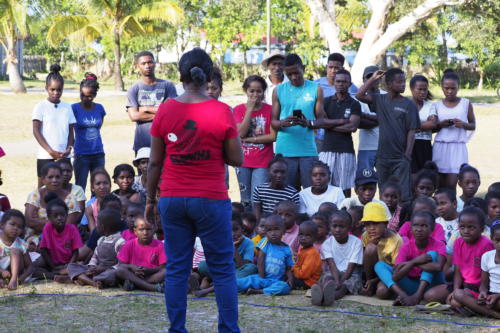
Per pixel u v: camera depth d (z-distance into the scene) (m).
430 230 5.44
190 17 43.81
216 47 41.16
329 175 7.04
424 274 5.40
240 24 38.62
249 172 7.48
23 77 49.53
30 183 11.62
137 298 5.54
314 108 7.38
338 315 5.04
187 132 4.01
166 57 53.75
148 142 8.19
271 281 5.84
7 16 30.30
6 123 20.27
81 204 7.31
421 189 7.18
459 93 37.25
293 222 6.53
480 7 29.52
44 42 53.44
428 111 8.05
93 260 6.24
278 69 8.52
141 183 7.78
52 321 4.85
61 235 6.52
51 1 32.06
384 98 7.53
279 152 7.39
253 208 7.12
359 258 5.86
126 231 6.29
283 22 37.03
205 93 4.16
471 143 16.88
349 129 7.43
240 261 6.04
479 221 5.25
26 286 6.00
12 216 6.00
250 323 4.82
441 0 24.89
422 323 4.80
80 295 5.63
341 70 7.48
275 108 7.43
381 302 5.47
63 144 8.20
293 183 7.39
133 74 52.50
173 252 4.15
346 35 38.69
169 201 4.07
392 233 5.76
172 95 8.26
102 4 34.41
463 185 7.09
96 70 58.44
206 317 4.98
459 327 4.70
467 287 5.31
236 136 4.11
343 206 6.81
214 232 4.09
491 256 5.07
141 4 34.62
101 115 8.58
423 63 44.19
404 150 7.48
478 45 38.19
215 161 4.09
